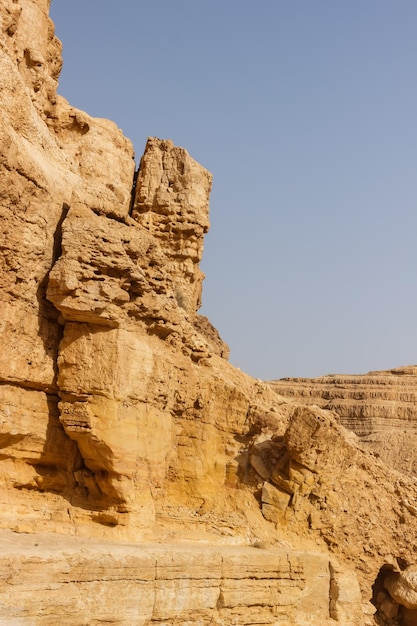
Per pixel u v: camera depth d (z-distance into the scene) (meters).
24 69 29.86
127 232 27.06
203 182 37.94
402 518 33.00
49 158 28.02
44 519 25.50
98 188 29.38
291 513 30.94
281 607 27.34
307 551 29.80
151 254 28.19
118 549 23.00
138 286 26.84
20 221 25.09
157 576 23.58
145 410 26.97
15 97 26.36
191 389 30.05
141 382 26.70
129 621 22.70
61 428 26.45
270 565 27.05
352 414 68.94
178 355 29.98
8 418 25.03
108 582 22.33
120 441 25.86
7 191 24.47
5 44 27.11
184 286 37.06
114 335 26.12
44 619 20.62
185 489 29.89
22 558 20.47
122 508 26.08
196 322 41.88
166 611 23.77
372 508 32.50
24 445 25.73
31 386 25.81
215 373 31.80
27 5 29.95
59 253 26.50
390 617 32.78
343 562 31.27
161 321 28.33
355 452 32.78
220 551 25.75
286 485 30.98
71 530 25.27
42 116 31.19
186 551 24.61
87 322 26.00
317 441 31.09
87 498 26.59
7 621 19.83
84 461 26.75
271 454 31.72
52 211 26.39
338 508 31.70
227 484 31.17
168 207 36.88
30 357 25.53
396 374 73.19
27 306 25.47
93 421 25.73
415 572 32.22
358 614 29.73
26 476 25.86
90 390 25.80
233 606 25.69
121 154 35.84
